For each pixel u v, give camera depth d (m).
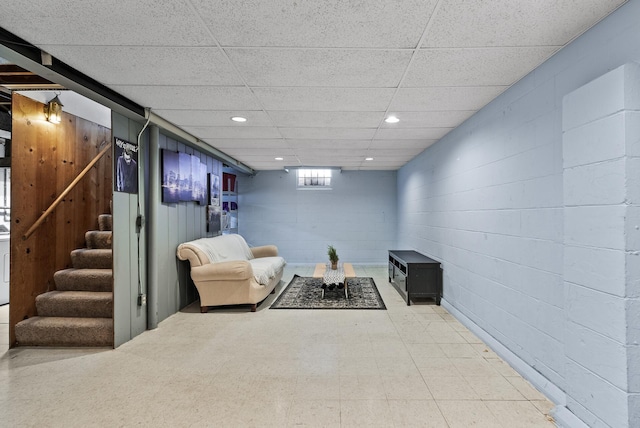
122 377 2.49
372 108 3.24
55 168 3.67
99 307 3.31
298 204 8.09
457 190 3.87
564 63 2.07
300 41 2.00
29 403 2.15
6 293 4.67
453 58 2.21
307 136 4.39
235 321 3.83
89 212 4.18
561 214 2.09
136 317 3.37
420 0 1.60
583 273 1.79
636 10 1.57
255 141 4.70
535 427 1.88
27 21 1.78
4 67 3.04
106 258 3.77
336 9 1.67
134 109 3.11
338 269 5.26
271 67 2.35
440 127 3.92
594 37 1.83
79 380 2.45
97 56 2.19
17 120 3.26
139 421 1.96
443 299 4.37
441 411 2.03
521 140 2.54
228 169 7.95
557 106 2.13
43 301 3.34
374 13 1.71
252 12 1.70
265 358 2.81
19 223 3.25
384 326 3.61
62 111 3.76
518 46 2.06
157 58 2.22
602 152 1.65
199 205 5.07
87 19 1.76
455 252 3.94
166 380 2.44
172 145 4.21
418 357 2.81
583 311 1.79
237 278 4.12
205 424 1.92
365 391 2.27
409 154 5.71
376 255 8.05
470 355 2.84
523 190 2.51
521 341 2.54
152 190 3.62
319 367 2.63
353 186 8.05
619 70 1.55
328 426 1.90
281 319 3.89
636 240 1.53
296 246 8.09
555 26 1.83
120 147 3.15
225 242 5.23
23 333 3.09
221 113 3.41
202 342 3.18
